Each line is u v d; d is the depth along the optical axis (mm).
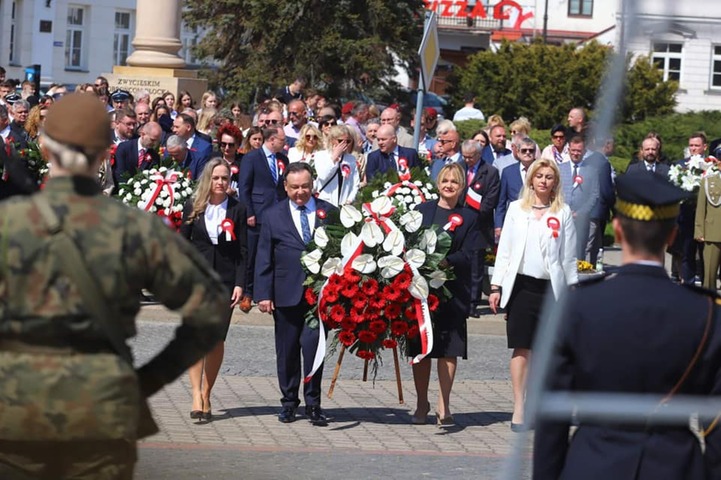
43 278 4816
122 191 16078
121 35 67188
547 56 41562
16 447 4887
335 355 14195
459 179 11133
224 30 45281
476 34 75750
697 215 14164
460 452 10109
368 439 10492
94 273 4852
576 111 16719
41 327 4812
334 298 10695
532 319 10781
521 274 10797
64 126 4934
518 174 16672
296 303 10836
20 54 62844
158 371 5172
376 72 44062
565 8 68500
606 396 4789
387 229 10734
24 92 27203
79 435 4824
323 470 9305
